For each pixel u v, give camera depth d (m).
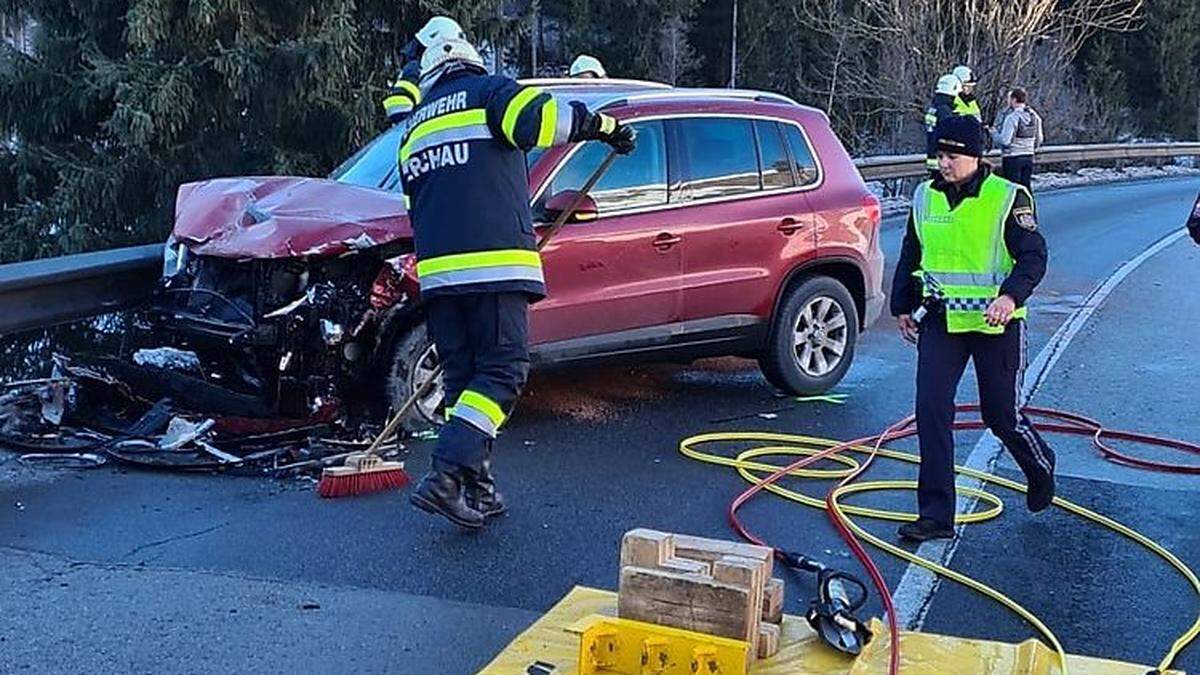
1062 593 4.89
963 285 5.39
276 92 15.01
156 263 7.49
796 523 5.70
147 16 14.25
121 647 4.19
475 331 5.43
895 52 28.81
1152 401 8.23
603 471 6.40
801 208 8.01
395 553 5.14
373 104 15.56
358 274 6.70
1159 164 34.72
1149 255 15.73
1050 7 27.52
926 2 27.50
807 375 8.18
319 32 15.01
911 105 28.03
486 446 5.42
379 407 6.88
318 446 6.51
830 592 4.21
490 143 5.31
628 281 7.24
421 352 6.84
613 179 7.23
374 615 4.51
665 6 34.81
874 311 8.55
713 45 38.25
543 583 4.86
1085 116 37.38
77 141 16.14
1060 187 26.62
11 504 5.58
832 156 8.34
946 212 5.43
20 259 15.27
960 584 4.97
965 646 4.11
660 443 6.97
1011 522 5.77
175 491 5.85
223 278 6.76
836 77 32.84
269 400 6.74
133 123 14.43
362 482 5.89
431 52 5.50
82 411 6.82
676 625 4.00
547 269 6.89
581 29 33.81
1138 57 46.78
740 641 3.90
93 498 5.70
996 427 5.56
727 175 7.74
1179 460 6.86
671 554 4.16
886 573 5.07
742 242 7.70
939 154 5.41
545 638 4.19
